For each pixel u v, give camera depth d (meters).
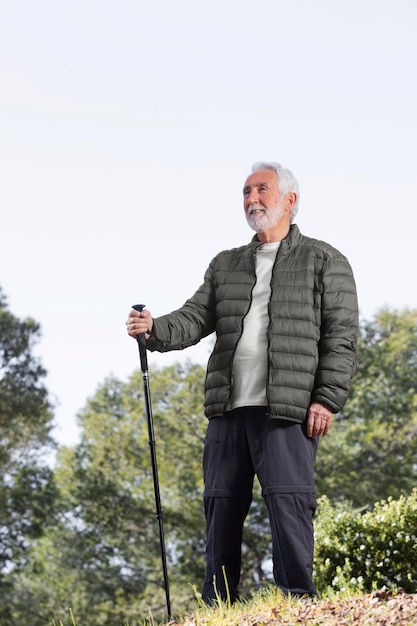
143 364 5.42
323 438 28.50
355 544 7.28
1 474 27.91
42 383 28.66
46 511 28.42
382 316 30.89
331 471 28.00
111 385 30.84
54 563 29.58
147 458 29.09
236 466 5.27
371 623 4.27
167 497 28.70
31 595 29.20
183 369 29.70
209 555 5.30
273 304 5.28
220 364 5.36
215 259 5.70
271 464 5.12
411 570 7.10
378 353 30.20
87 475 29.34
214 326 5.66
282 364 5.18
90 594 28.73
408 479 28.31
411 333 30.66
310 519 5.14
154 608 28.05
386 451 28.55
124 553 28.73
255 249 5.54
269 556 26.61
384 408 29.91
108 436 29.58
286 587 5.05
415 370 30.20
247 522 26.70
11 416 27.81
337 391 5.14
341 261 5.38
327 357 5.20
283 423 5.15
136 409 29.77
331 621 4.42
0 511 27.64
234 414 5.29
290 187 5.57
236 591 5.28
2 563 28.09
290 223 5.63
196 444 28.98
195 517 28.02
